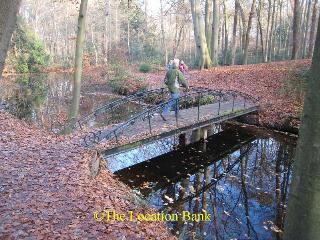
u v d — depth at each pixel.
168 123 11.21
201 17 25.62
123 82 23.73
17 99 21.09
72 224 5.37
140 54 47.56
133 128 10.76
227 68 24.45
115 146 9.24
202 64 26.14
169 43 57.69
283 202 8.29
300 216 2.02
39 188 6.56
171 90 11.12
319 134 1.91
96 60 39.41
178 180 9.68
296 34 24.45
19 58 36.72
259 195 8.73
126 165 10.55
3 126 11.30
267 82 18.45
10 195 6.17
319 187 1.94
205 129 14.28
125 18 49.94
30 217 5.43
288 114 14.24
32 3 59.41
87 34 53.09
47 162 8.01
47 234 5.00
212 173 10.29
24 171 7.36
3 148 8.86
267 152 12.02
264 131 14.41
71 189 6.60
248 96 16.27
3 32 3.37
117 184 7.63
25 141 9.69
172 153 11.91
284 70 19.56
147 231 5.70
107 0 42.84
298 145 2.04
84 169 7.69
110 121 15.94
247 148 12.52
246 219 7.49
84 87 26.05
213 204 8.22
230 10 45.22
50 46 55.78
